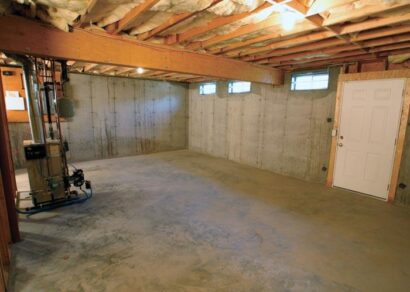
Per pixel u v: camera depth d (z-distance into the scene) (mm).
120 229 2879
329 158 4508
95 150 6547
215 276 2094
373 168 3941
